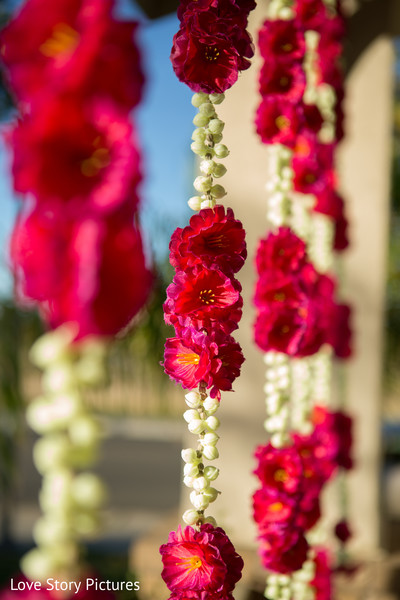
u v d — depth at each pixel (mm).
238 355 657
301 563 905
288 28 896
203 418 671
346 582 1610
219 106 1717
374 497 1757
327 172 1090
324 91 1178
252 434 1679
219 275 638
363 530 1748
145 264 397
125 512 3975
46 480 374
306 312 896
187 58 634
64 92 383
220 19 634
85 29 392
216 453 656
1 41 405
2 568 2561
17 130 383
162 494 4562
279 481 899
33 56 404
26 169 380
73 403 375
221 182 1704
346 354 1334
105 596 379
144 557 1825
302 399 1147
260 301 893
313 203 1178
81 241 382
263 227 1678
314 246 1242
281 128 903
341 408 1539
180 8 659
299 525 896
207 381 634
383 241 1805
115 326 386
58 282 387
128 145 379
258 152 1688
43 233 390
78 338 378
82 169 390
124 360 2119
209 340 628
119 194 376
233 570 659
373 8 1689
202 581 639
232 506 1675
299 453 952
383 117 1799
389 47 1757
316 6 919
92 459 375
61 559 371
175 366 664
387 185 1808
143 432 6992
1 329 1616
